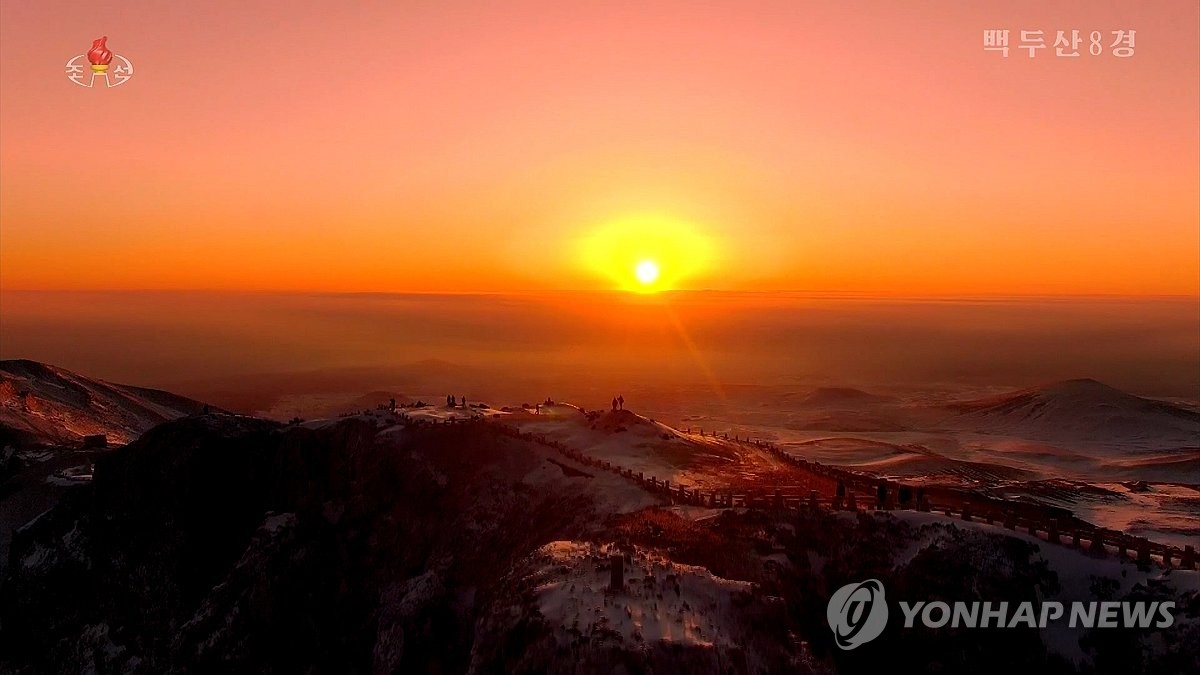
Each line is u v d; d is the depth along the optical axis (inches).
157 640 2114.9
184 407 7012.8
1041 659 1258.6
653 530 1572.3
